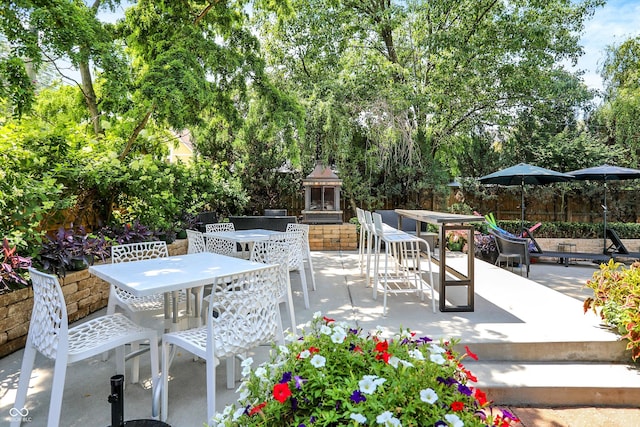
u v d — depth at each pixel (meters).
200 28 6.05
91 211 5.00
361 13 10.01
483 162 11.17
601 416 2.34
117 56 4.59
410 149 8.82
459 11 9.16
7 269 2.84
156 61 4.95
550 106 10.30
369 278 5.07
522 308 3.70
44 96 5.75
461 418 1.21
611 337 2.86
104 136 5.66
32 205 3.36
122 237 4.56
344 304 3.98
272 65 10.05
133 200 5.40
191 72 4.98
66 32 3.98
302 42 9.89
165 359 2.08
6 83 3.68
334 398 1.19
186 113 5.77
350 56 9.66
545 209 11.16
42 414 2.07
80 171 4.38
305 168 9.26
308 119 8.17
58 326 1.80
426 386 1.26
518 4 9.25
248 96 7.17
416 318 3.43
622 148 10.34
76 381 2.45
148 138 6.10
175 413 2.11
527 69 8.98
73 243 3.69
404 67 10.03
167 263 2.75
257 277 2.11
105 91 4.66
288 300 3.05
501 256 6.92
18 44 3.77
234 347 1.99
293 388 1.29
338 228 8.21
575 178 7.94
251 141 9.16
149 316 2.80
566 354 2.81
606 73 10.40
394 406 1.17
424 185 9.41
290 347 1.58
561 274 6.80
